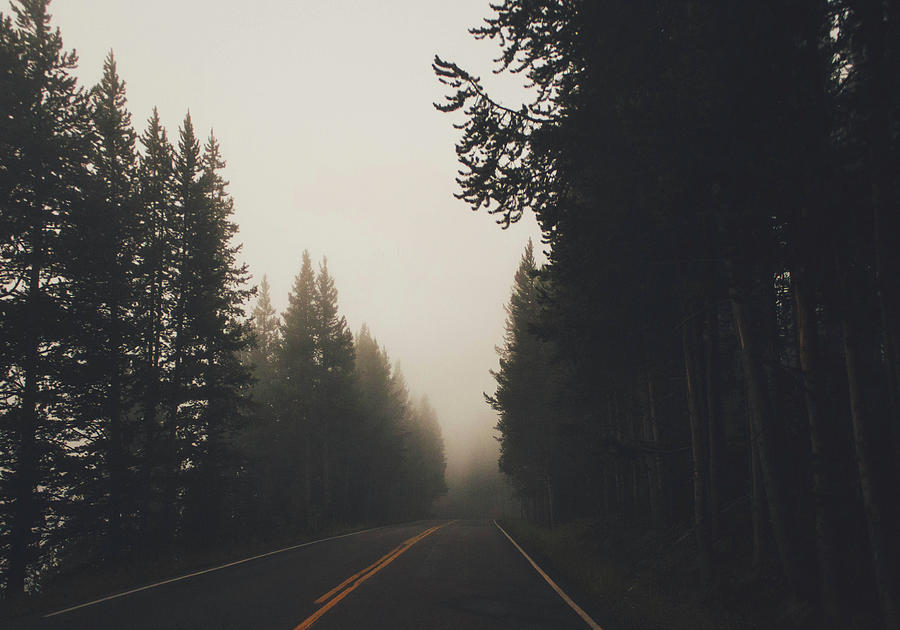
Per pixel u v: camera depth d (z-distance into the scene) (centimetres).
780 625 753
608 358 1532
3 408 1599
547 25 927
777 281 1092
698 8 592
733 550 1169
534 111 941
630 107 667
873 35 548
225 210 2694
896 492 683
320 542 2098
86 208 1816
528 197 1002
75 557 2019
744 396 1514
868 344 811
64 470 1700
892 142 545
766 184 577
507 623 744
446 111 945
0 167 1692
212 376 2250
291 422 3797
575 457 3058
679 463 1816
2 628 734
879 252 564
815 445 774
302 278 4097
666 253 946
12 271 1672
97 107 2050
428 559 1494
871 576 745
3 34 1772
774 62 560
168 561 1569
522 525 3195
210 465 2214
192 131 2405
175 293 2275
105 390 1909
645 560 1412
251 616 774
